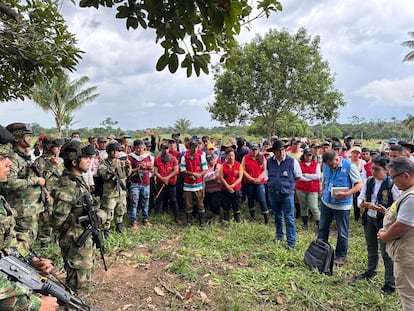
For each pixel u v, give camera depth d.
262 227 6.10
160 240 5.48
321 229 4.88
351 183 4.57
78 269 2.77
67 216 2.68
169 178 6.64
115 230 5.87
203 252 4.82
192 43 1.79
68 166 2.78
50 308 1.65
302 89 19.86
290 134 31.67
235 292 3.70
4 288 1.51
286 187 5.13
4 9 1.77
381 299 3.56
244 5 2.03
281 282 3.95
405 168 2.73
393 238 2.76
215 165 7.36
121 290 3.72
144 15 1.75
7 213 2.12
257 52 20.12
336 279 4.13
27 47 3.67
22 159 3.97
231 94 21.22
